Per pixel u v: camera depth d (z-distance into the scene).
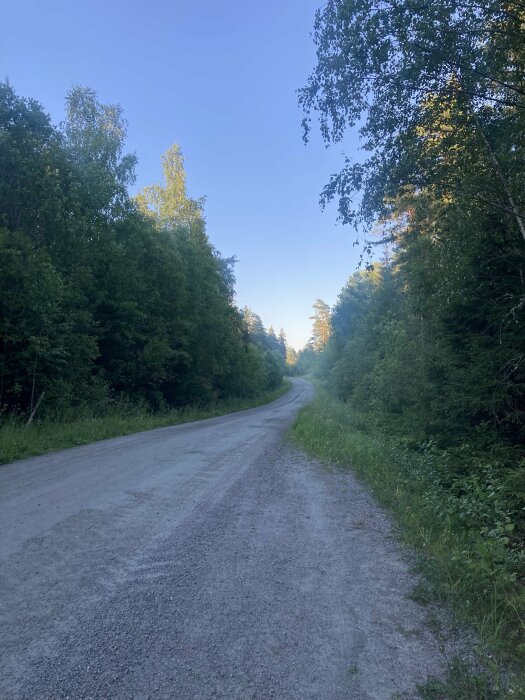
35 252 14.27
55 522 5.21
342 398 37.53
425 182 8.17
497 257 8.66
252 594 3.60
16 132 15.52
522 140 7.07
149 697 2.38
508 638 3.02
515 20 6.53
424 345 12.86
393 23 6.76
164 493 6.70
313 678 2.57
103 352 20.52
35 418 13.78
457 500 5.70
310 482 7.86
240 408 37.31
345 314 45.53
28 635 2.92
